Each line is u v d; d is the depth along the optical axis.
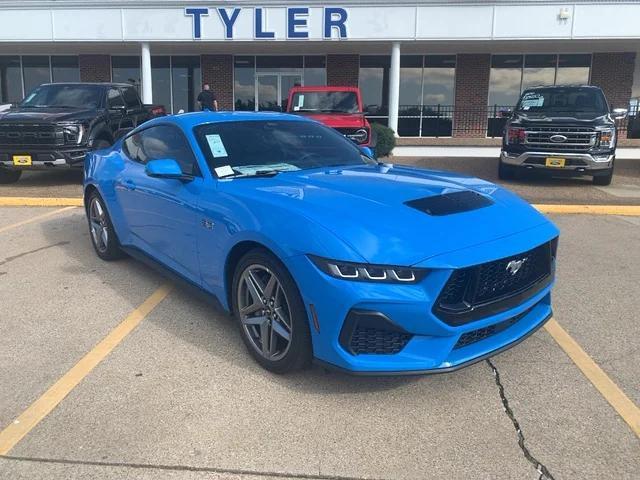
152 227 4.66
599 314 4.50
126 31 16.56
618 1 15.48
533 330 3.46
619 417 3.06
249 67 20.55
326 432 2.92
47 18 16.62
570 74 19.94
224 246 3.66
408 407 3.15
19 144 9.99
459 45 18.12
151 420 3.03
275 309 3.37
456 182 3.95
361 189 3.59
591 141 10.56
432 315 2.93
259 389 3.33
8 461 2.71
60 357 3.76
